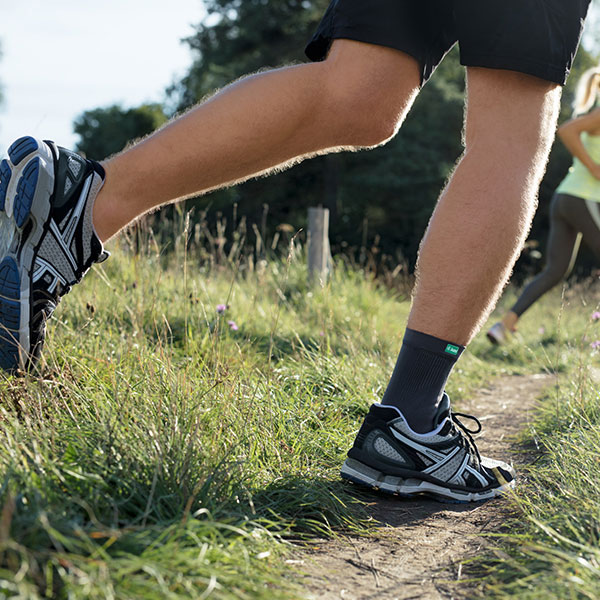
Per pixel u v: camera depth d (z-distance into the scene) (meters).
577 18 1.82
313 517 1.79
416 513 1.89
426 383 1.94
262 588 1.27
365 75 1.80
